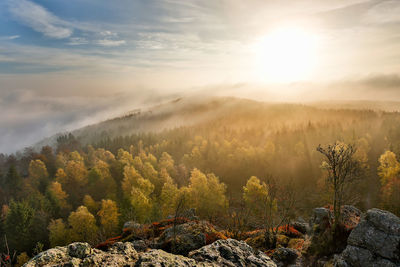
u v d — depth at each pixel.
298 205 71.12
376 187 67.88
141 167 99.50
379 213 20.75
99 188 83.12
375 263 18.55
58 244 52.09
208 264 14.88
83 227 52.06
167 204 63.44
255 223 47.56
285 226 39.31
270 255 28.05
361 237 20.36
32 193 80.31
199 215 59.81
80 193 84.81
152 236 32.03
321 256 24.48
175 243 26.28
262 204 53.84
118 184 91.06
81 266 13.98
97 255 15.20
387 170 66.00
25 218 56.44
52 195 71.25
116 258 15.11
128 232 35.22
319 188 74.06
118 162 101.62
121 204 67.31
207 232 28.97
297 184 88.50
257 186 56.44
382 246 18.92
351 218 27.53
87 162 129.38
